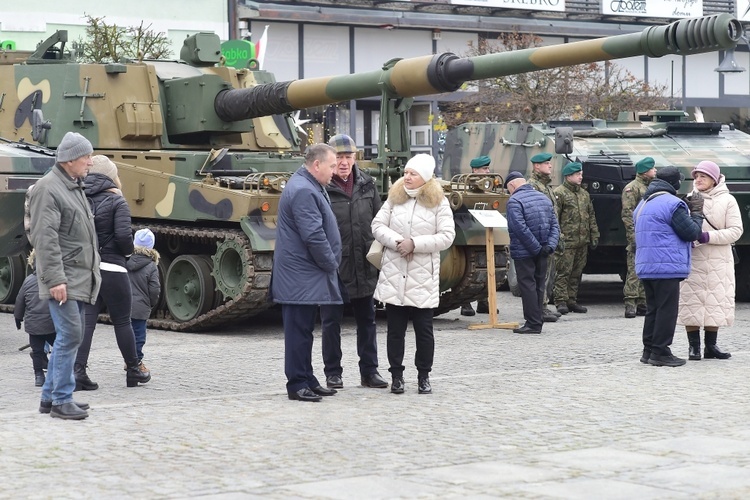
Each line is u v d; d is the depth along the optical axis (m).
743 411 10.18
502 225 16.64
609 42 13.55
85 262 10.12
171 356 14.23
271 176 16.41
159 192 17.20
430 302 11.21
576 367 12.91
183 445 8.97
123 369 13.20
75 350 10.15
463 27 33.09
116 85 18.44
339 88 16.64
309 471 8.06
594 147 20.53
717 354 13.56
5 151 15.25
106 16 28.08
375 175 16.27
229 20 29.81
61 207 9.98
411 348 14.73
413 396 11.14
